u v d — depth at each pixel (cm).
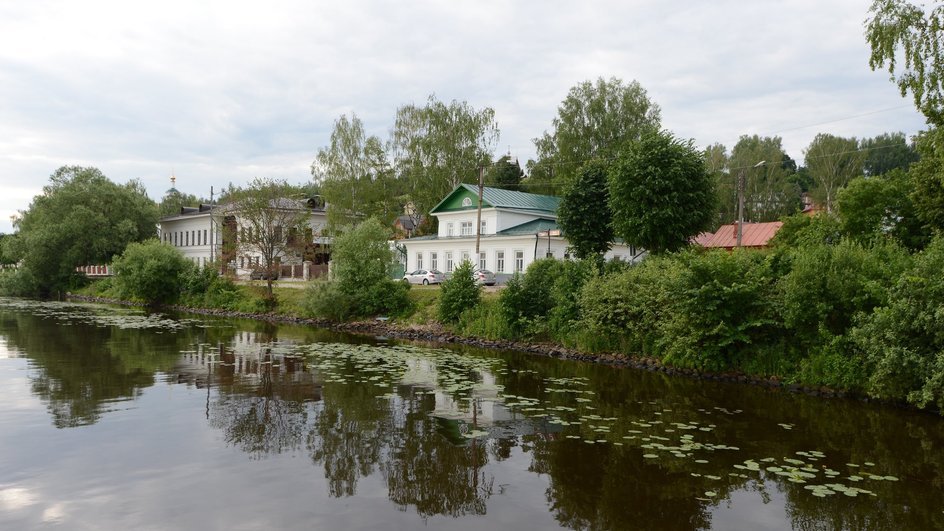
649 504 803
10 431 1080
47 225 5972
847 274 1580
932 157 2072
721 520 757
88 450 977
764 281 1759
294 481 858
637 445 1056
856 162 5881
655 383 1661
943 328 1258
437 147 5588
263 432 1100
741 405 1393
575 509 782
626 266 2412
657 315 1959
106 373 1666
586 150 5316
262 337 2639
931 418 1287
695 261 1786
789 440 1105
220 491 814
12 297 5825
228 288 4334
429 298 3172
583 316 2181
